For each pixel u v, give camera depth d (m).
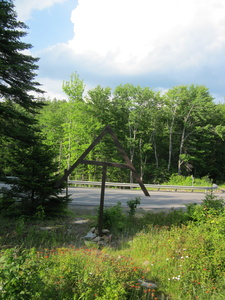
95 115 35.84
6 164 9.55
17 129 10.88
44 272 4.36
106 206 11.63
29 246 6.62
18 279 3.34
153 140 40.06
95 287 3.97
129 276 4.64
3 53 11.26
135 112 35.12
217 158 42.12
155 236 7.64
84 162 7.53
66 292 3.99
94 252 5.92
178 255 6.02
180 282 4.88
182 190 20.75
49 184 9.17
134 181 36.50
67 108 29.47
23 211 9.04
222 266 5.31
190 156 36.12
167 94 37.19
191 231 7.52
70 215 9.82
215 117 40.31
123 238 7.79
